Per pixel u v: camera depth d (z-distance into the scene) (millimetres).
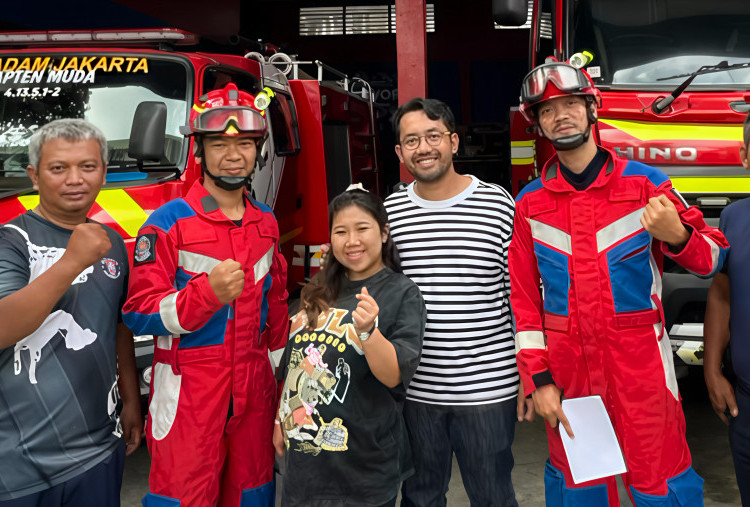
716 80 4023
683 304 3600
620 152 3754
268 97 2330
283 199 4973
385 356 2141
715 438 4160
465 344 2506
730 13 4180
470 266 2516
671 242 2037
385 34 15078
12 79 4145
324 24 15078
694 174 3664
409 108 2520
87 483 2035
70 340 2018
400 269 2520
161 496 2230
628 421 2195
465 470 2578
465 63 14875
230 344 2266
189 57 4184
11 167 3932
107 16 10469
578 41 4277
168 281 2207
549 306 2295
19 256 1986
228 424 2266
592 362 2221
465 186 2600
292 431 2287
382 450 2287
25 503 1947
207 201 2297
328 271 2418
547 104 2211
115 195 3521
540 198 2293
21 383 1945
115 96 4070
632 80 4121
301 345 2324
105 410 2100
